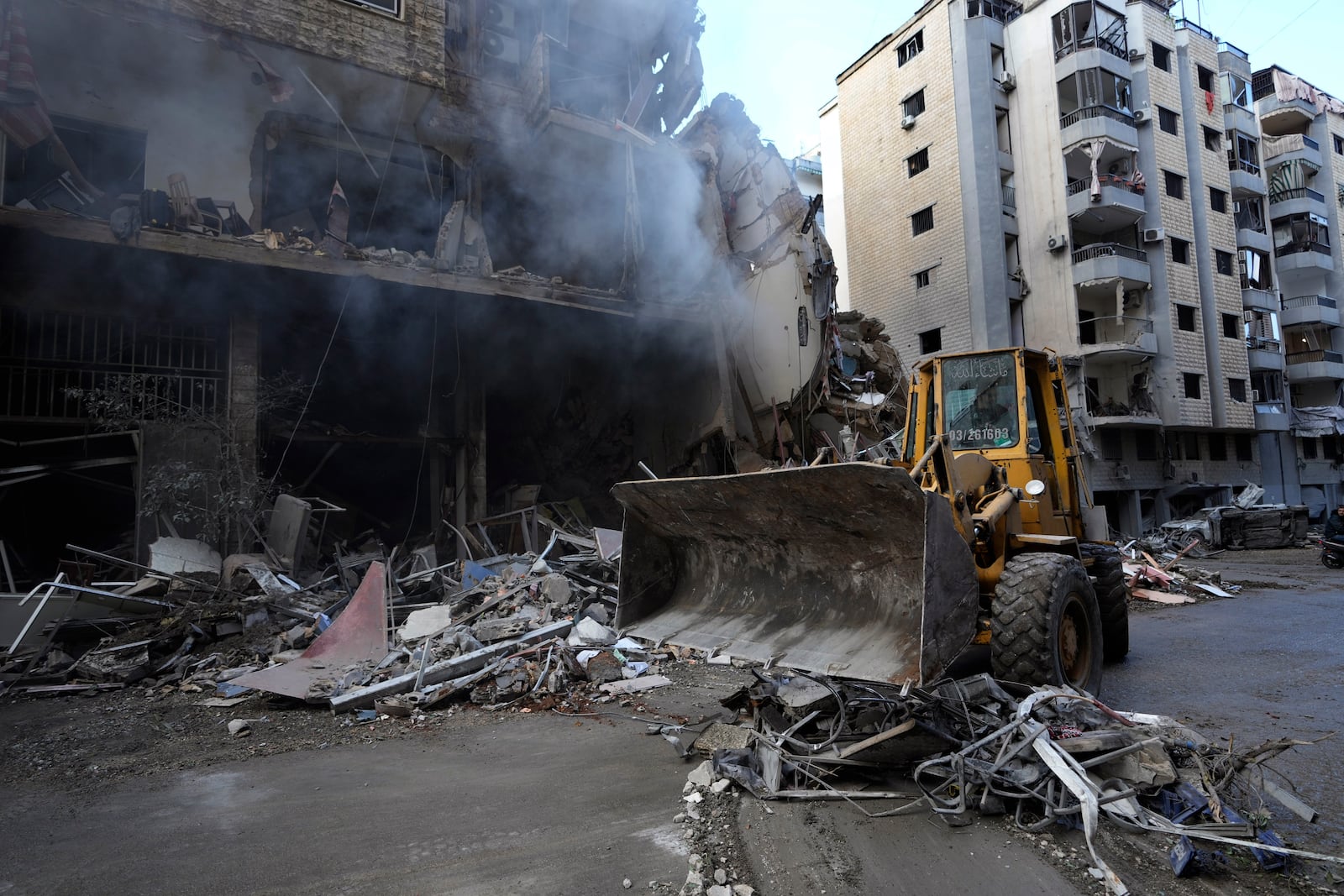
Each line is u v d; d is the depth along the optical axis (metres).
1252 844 2.59
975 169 24.33
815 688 4.16
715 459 13.77
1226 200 27.75
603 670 6.05
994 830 2.93
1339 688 5.25
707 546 4.56
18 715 5.28
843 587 3.81
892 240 27.30
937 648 3.08
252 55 9.74
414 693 5.43
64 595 6.82
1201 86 28.23
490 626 6.75
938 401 5.70
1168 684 5.43
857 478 3.21
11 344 8.96
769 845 2.84
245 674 6.03
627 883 2.58
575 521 12.98
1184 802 2.92
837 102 30.25
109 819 3.32
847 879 2.58
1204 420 25.20
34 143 8.53
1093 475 23.55
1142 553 13.32
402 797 3.52
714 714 4.87
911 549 3.40
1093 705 3.47
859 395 13.39
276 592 7.46
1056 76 24.05
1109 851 2.75
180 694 5.82
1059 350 23.77
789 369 13.03
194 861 2.86
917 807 3.13
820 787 3.35
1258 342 28.30
